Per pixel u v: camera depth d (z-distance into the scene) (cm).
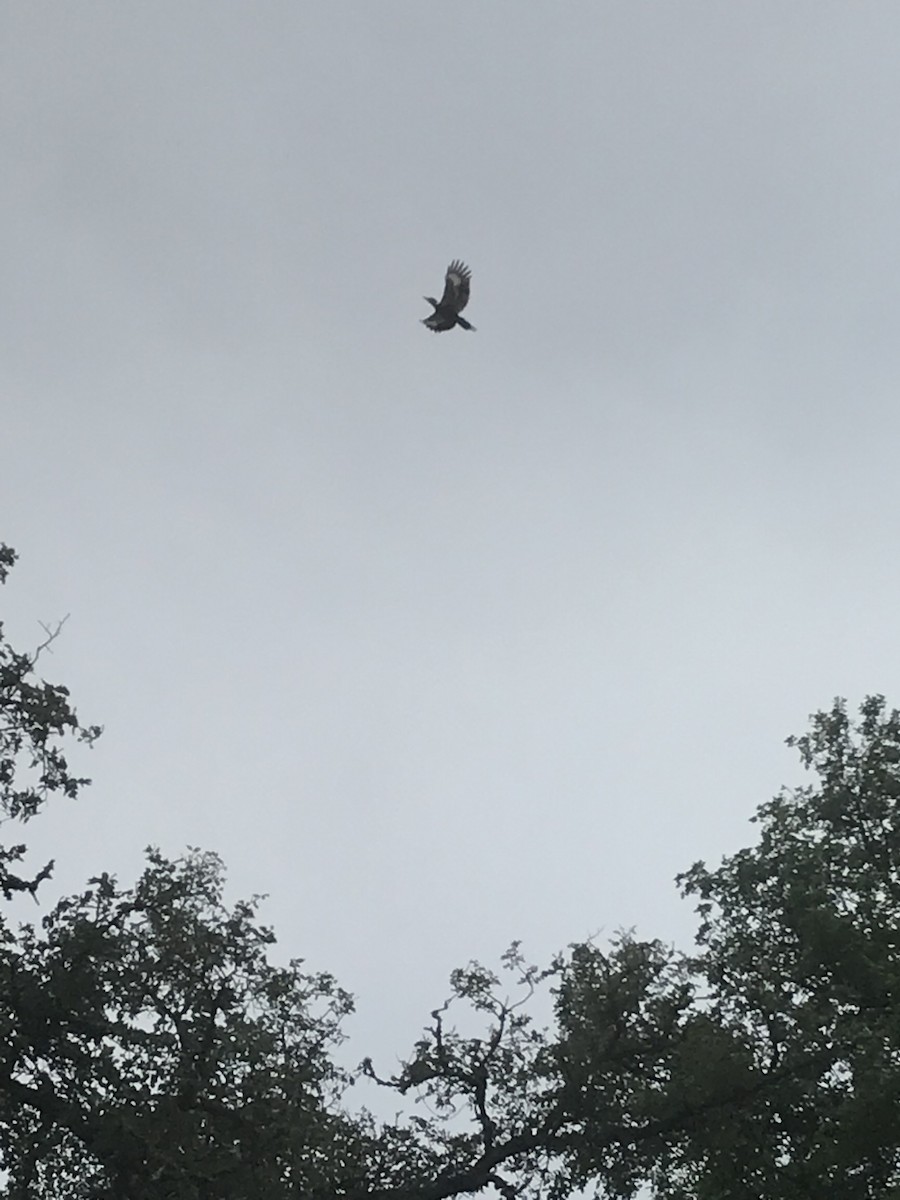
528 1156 2652
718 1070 2558
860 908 3009
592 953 2736
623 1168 2677
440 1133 2655
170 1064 2325
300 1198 2275
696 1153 2672
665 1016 2691
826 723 3319
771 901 3091
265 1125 2245
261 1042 2325
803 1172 2595
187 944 2391
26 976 2316
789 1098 2588
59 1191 2423
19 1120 2375
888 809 3145
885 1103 2473
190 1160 2148
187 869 2523
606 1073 2631
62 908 2377
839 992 2767
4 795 2481
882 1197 2473
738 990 2789
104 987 2358
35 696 2456
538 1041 2700
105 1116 2184
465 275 1727
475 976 2750
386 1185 2577
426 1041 2702
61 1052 2308
